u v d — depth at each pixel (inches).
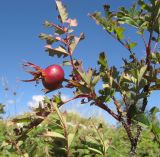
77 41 5.2
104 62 5.1
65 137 4.9
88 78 5.0
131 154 5.1
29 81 4.9
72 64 5.2
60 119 4.9
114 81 5.0
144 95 5.0
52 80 4.9
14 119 4.8
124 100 5.1
